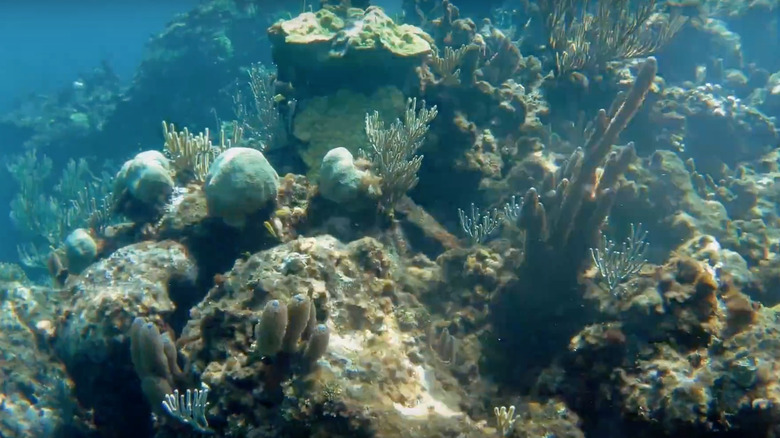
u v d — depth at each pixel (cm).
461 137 232
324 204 196
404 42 241
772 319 154
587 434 151
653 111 288
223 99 554
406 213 213
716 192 280
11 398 208
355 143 225
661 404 136
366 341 147
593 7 385
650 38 303
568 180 175
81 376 182
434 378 151
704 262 168
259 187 181
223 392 132
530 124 258
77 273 222
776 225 270
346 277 159
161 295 177
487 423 149
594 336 156
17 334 229
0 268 335
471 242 215
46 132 669
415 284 189
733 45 442
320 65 236
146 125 588
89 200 367
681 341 148
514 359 172
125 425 188
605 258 168
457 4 492
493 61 291
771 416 125
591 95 286
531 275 172
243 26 570
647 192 224
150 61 583
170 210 202
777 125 378
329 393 122
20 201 446
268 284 146
